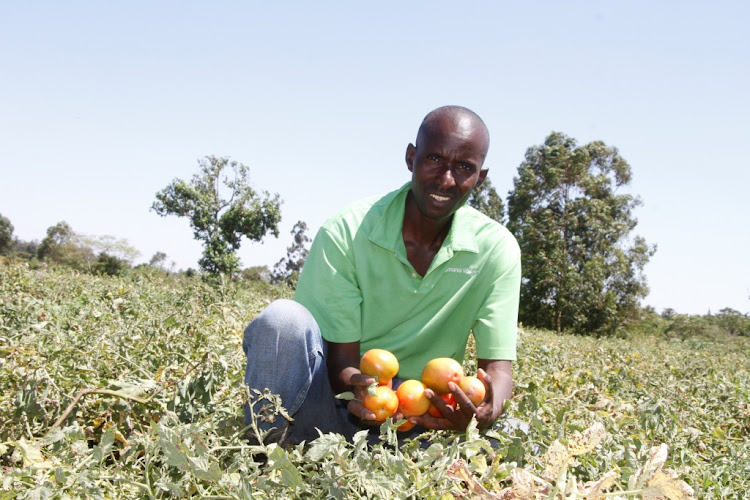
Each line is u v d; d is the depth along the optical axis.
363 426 2.63
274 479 1.89
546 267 33.94
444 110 2.54
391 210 2.71
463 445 2.04
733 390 5.20
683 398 4.62
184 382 2.47
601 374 5.39
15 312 4.31
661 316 44.06
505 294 2.82
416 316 2.77
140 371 2.93
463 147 2.47
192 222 43.84
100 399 2.41
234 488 1.77
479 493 1.70
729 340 30.14
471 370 3.87
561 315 34.19
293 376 2.30
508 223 37.66
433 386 2.44
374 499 1.83
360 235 2.69
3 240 62.47
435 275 2.71
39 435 2.36
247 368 2.35
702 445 3.16
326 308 2.63
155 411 2.43
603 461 2.31
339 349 2.61
